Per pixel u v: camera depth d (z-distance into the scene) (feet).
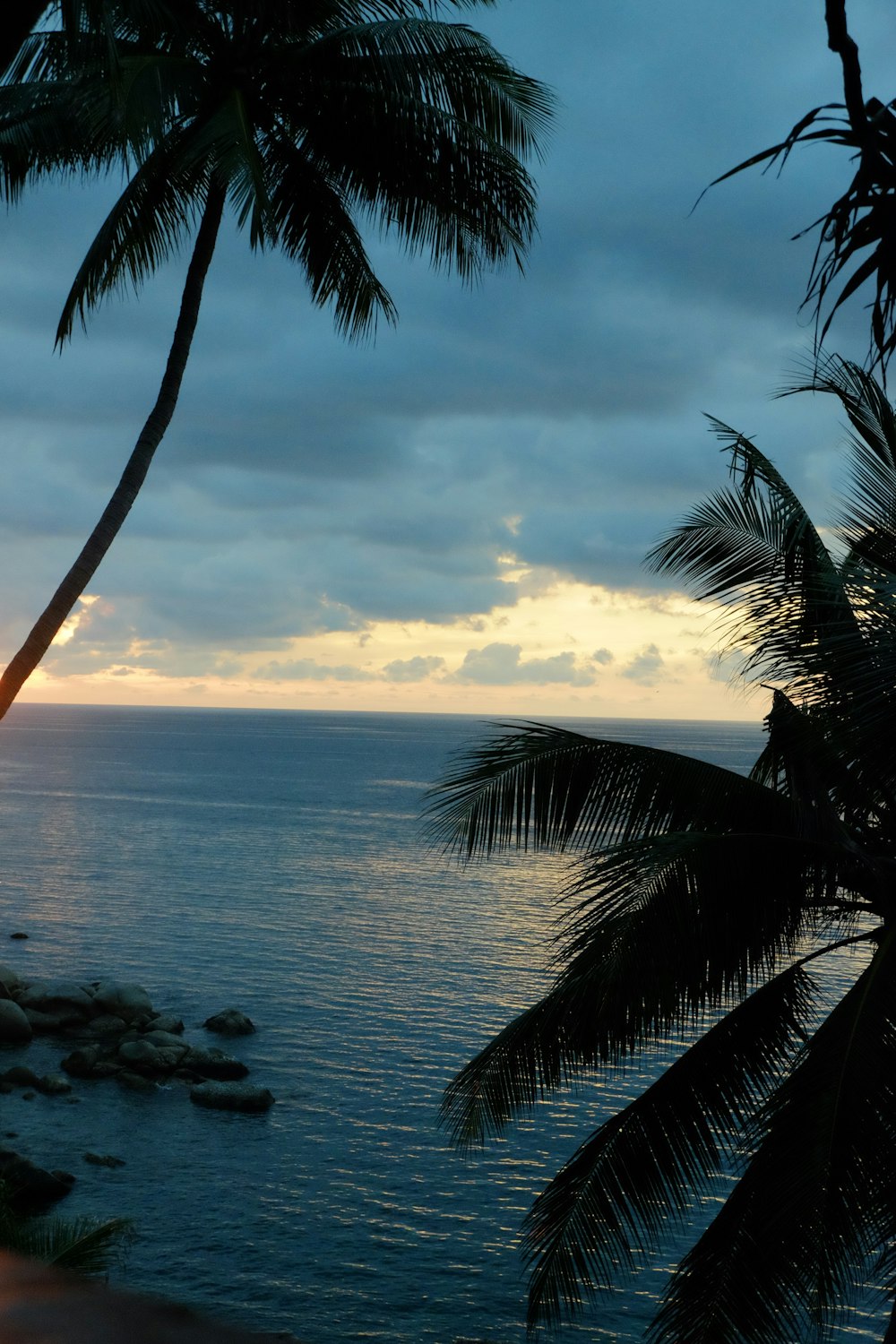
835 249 9.62
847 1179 33.81
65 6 17.42
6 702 48.60
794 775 40.88
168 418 52.44
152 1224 107.76
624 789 40.98
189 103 49.67
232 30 50.83
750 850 38.09
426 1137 130.31
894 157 9.29
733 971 37.93
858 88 9.42
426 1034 172.76
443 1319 92.94
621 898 37.35
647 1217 38.11
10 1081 143.23
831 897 40.29
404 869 347.77
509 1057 39.17
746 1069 38.40
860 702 36.40
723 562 44.06
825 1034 36.60
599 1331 88.22
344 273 57.82
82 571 50.37
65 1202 111.65
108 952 227.20
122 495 51.31
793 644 38.88
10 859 358.43
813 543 42.73
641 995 36.55
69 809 526.16
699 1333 34.65
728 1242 35.01
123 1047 152.15
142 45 50.26
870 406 37.11
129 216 51.29
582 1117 131.34
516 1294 96.99
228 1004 187.62
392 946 233.76
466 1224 109.19
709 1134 38.01
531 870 345.51
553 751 41.32
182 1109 137.80
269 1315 92.17
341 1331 90.48
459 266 57.62
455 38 50.88
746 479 44.50
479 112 52.80
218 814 517.55
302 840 421.18
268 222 54.39
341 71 51.37
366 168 54.29
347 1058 160.04
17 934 238.27
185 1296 94.32
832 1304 33.91
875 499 34.65
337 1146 127.54
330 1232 107.04
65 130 50.60
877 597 32.07
